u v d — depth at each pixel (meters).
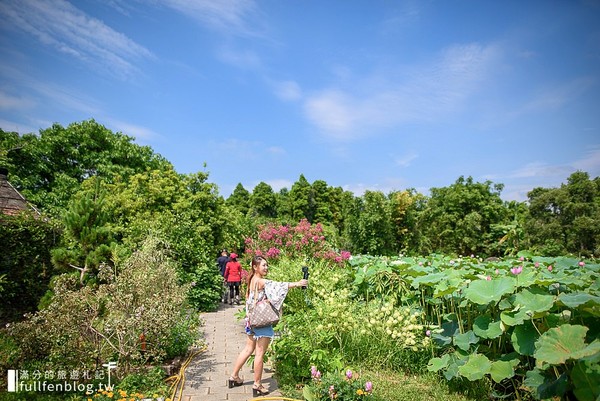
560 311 4.23
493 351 4.69
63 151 18.69
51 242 7.98
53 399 4.19
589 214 22.59
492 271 6.44
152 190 13.35
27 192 16.23
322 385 4.04
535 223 23.56
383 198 21.55
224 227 14.99
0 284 6.96
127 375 4.68
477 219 28.03
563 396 3.60
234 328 8.32
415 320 5.27
